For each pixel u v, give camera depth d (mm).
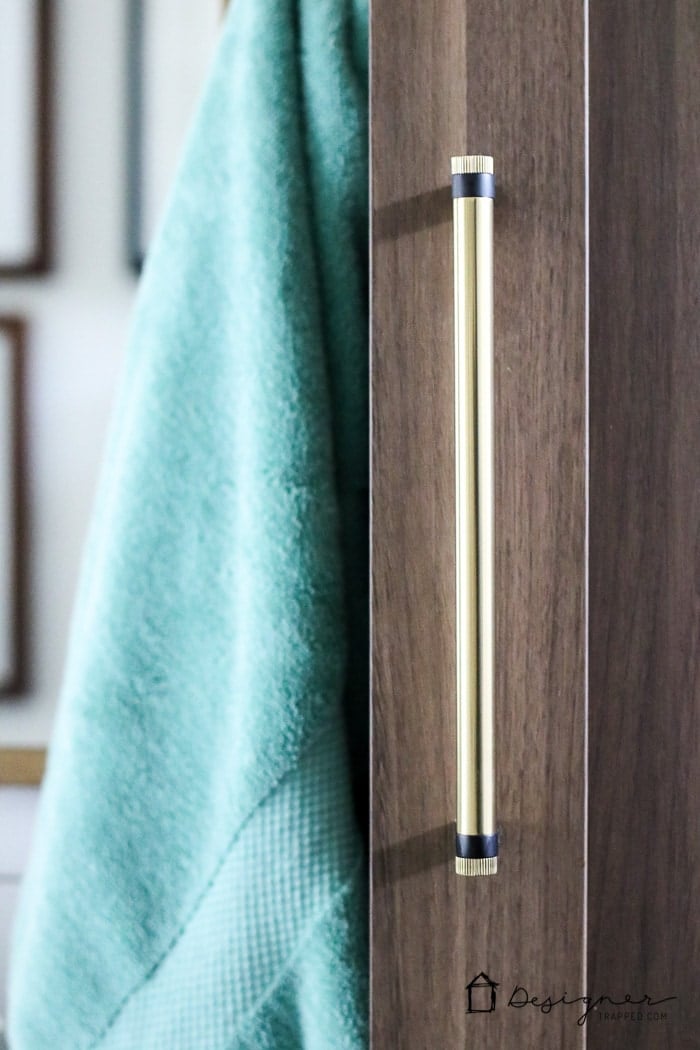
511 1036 386
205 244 458
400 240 390
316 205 447
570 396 384
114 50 670
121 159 672
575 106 382
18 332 673
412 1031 388
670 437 397
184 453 456
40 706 679
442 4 386
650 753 397
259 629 424
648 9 396
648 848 396
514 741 387
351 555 457
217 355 454
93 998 453
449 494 391
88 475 679
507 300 385
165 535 456
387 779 391
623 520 398
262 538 425
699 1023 394
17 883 676
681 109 395
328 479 429
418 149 388
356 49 462
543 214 383
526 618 387
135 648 457
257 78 438
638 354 397
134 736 455
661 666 397
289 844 418
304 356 427
